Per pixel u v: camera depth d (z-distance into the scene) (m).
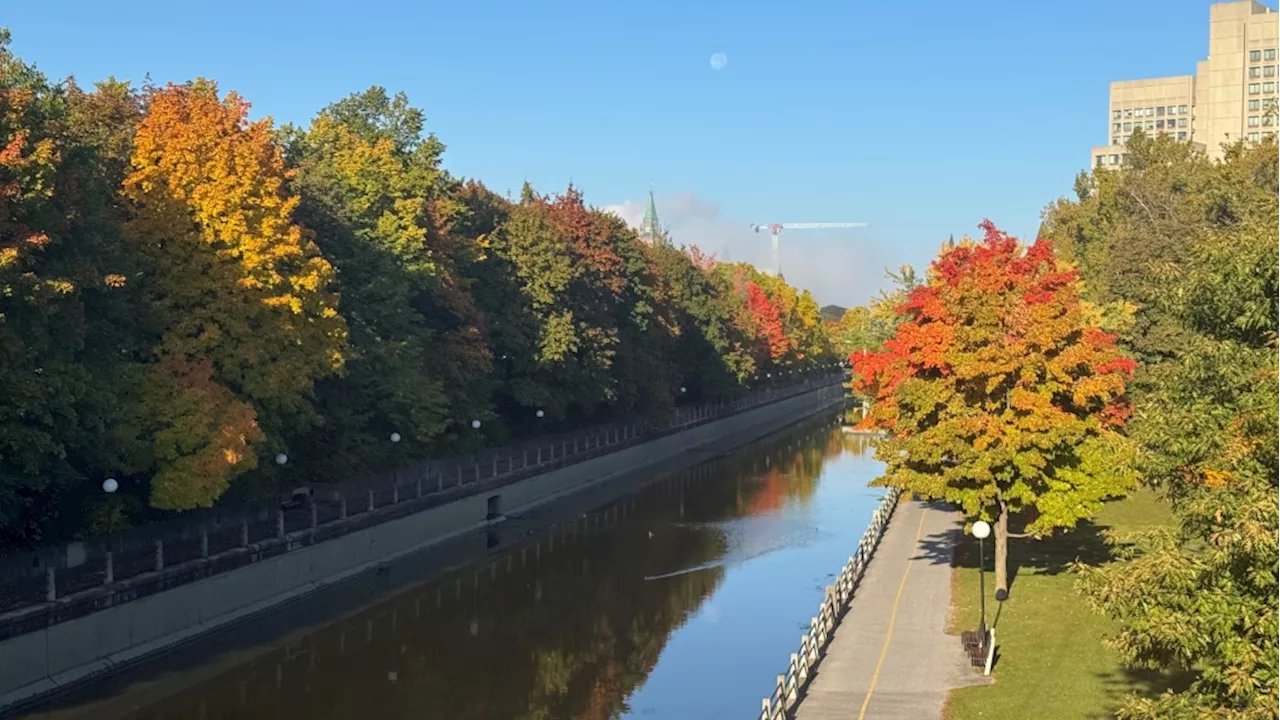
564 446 74.19
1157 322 56.22
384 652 37.12
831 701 26.66
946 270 39.41
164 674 33.47
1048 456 34.69
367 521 48.81
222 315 39.12
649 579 48.03
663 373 91.12
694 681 34.22
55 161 31.05
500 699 32.53
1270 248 16.55
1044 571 40.06
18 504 32.97
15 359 29.11
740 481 78.19
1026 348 33.66
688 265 106.94
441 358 59.38
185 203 39.47
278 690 32.97
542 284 70.00
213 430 36.78
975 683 27.75
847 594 37.34
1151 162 87.00
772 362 133.12
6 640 29.11
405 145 73.44
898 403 36.72
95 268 32.84
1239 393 16.89
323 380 49.66
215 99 43.12
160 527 38.00
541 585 46.84
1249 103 195.25
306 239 44.94
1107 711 25.08
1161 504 52.69
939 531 50.00
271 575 41.16
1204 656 16.03
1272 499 14.40
